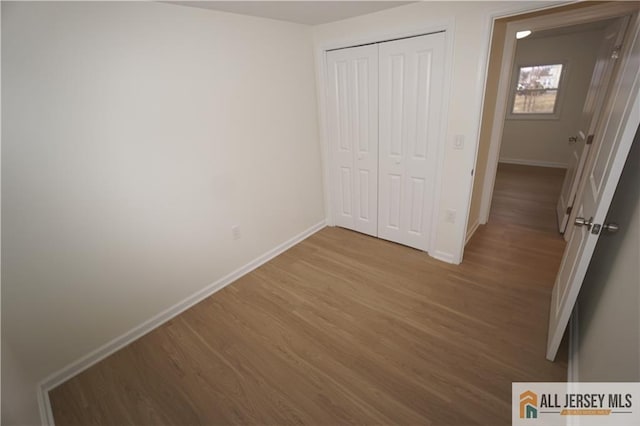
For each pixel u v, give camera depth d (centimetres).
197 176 214
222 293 242
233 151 233
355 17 240
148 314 207
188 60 191
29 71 137
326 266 270
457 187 238
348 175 309
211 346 191
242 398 156
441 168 242
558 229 308
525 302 208
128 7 161
